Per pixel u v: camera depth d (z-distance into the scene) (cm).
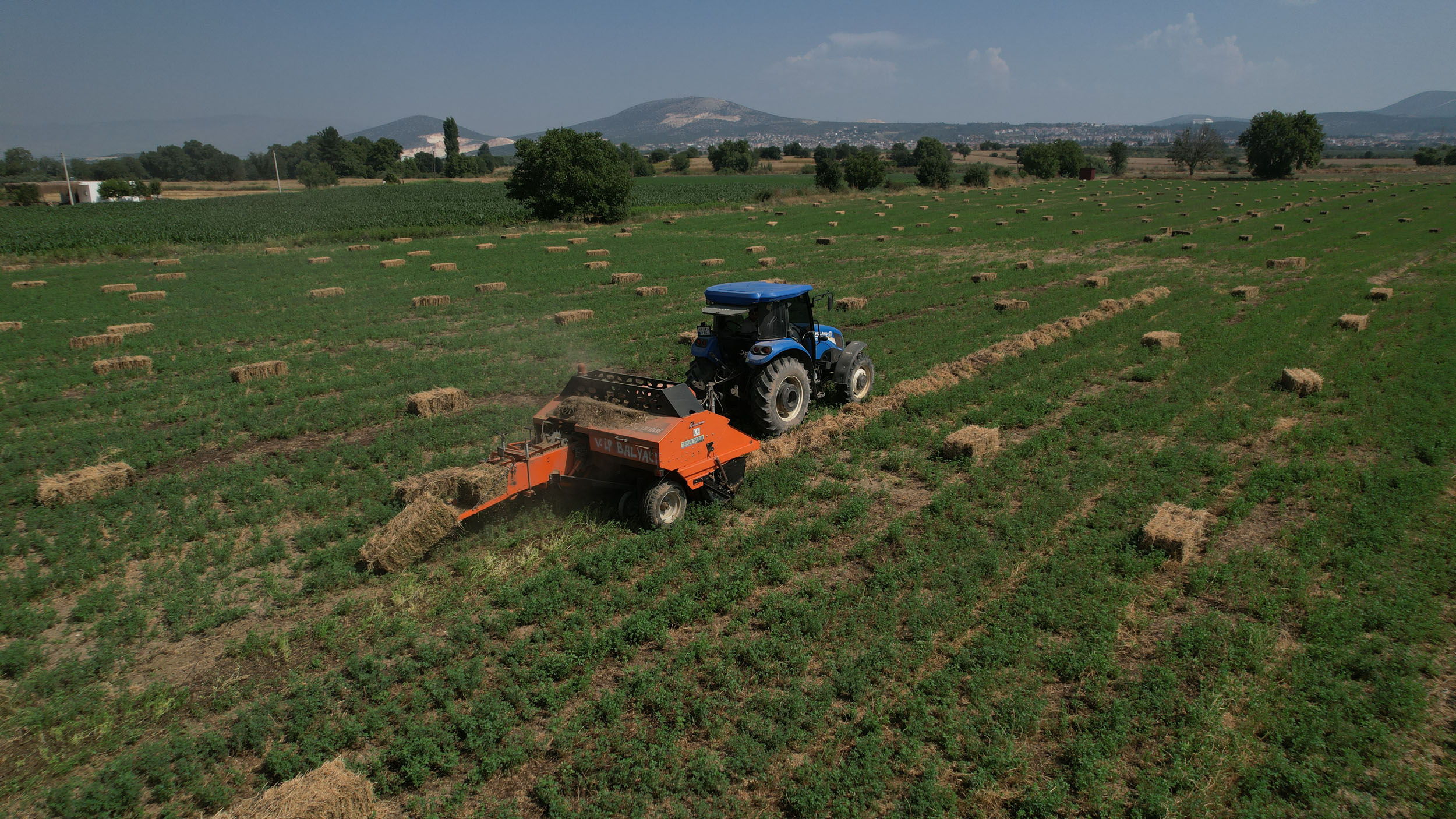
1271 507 820
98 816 445
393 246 3659
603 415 828
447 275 2680
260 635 621
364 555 707
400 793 464
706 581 669
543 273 2686
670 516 805
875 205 5894
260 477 955
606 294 2284
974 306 1995
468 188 9206
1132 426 1066
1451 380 1210
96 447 1070
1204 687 529
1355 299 1936
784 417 1047
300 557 757
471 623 629
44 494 877
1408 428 1006
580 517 816
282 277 2659
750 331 1002
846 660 562
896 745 487
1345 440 980
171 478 946
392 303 2166
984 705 519
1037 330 1612
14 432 1155
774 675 555
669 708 516
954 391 1221
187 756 491
